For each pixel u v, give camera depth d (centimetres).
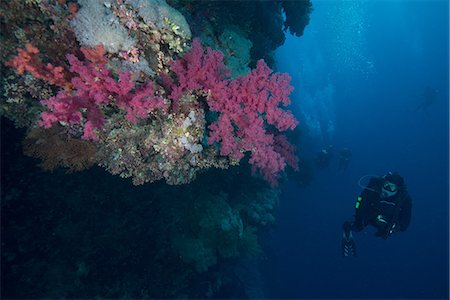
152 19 278
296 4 800
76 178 435
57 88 295
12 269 391
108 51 264
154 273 570
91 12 256
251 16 654
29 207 399
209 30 456
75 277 450
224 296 770
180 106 302
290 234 1593
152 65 295
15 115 304
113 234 491
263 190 974
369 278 1891
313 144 2166
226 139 320
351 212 1880
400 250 2238
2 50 275
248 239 816
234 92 311
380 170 2553
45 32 277
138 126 303
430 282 1992
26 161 385
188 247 627
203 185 688
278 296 1247
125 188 495
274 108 325
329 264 1659
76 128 299
